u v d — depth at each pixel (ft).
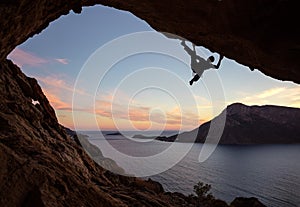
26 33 23.03
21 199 14.76
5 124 24.49
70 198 18.19
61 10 23.79
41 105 47.39
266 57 24.85
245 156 432.25
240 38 22.79
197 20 22.56
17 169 15.79
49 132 41.32
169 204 44.78
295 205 179.11
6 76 39.83
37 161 19.39
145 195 43.32
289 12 18.79
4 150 16.15
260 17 20.26
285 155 460.96
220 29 22.58
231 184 217.56
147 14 24.59
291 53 22.48
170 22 24.07
